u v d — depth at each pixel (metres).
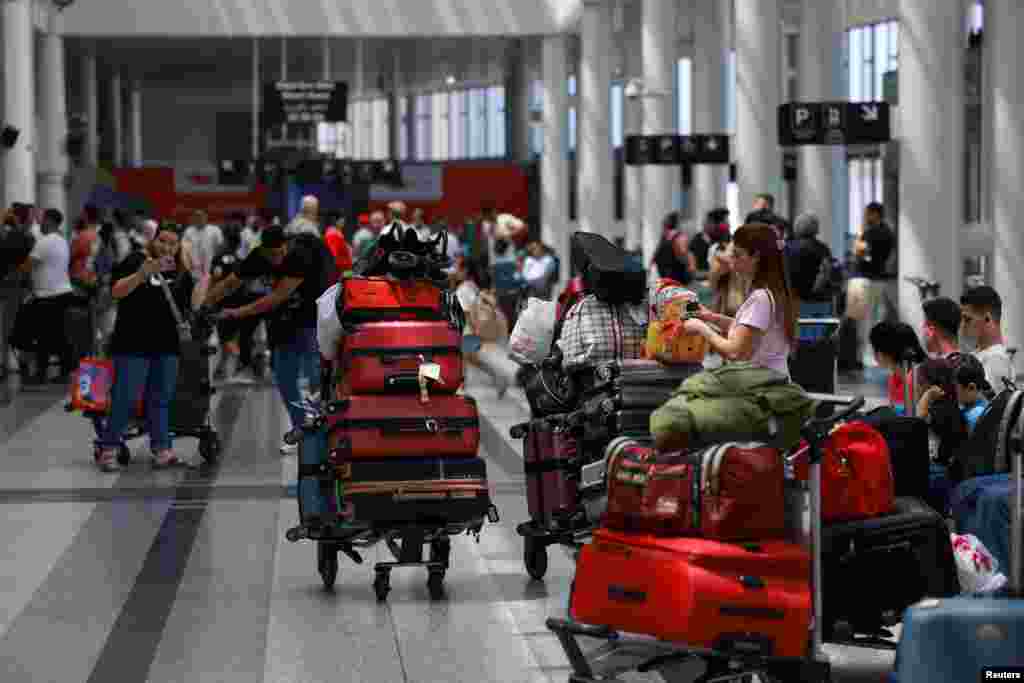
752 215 26.17
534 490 14.12
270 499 19.17
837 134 33.62
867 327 34.66
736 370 10.59
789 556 9.94
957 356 14.10
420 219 45.09
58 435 25.34
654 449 10.69
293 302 20.56
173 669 11.65
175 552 15.99
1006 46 32.84
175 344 21.59
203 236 42.38
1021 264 32.78
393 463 13.88
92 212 39.12
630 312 13.83
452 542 16.62
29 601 13.86
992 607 9.14
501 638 12.52
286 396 20.73
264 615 13.35
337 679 11.35
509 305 42.88
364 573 15.16
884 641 11.03
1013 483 10.32
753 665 9.98
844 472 10.76
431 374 14.04
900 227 33.38
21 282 34.72
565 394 14.00
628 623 10.18
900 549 10.75
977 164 42.62
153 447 21.80
